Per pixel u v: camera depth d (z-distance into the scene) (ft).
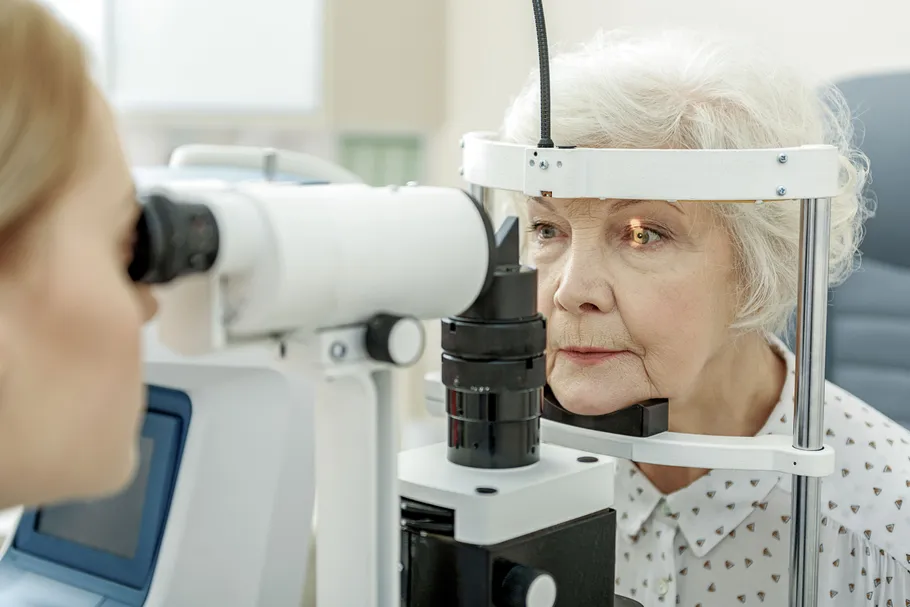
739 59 2.80
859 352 5.37
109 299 1.24
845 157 3.07
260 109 8.11
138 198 1.44
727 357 3.00
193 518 2.33
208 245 1.49
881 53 6.59
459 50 8.96
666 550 3.18
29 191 1.19
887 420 3.43
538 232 2.87
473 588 1.98
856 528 3.13
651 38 3.02
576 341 2.69
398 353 1.79
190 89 7.89
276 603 2.43
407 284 1.80
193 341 1.63
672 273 2.65
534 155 2.27
